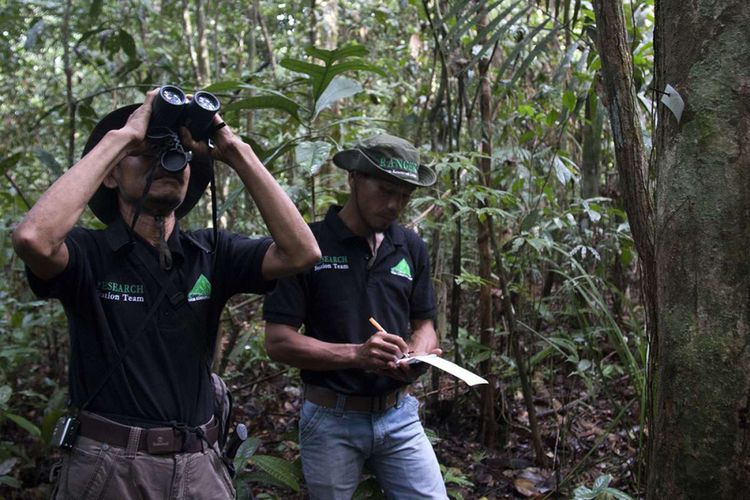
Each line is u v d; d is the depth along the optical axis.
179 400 1.71
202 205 5.42
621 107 2.03
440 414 3.90
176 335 1.74
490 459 3.52
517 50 2.91
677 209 1.56
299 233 1.82
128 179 1.73
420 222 3.60
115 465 1.64
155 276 1.73
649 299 2.06
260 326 3.97
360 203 2.29
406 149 2.28
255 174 1.79
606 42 2.04
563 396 3.82
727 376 1.48
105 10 5.93
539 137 4.07
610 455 3.42
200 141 1.77
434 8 3.41
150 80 4.31
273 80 4.69
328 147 2.66
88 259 1.69
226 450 1.89
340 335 2.30
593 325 4.14
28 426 2.97
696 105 1.54
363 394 2.26
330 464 2.27
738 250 1.48
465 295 4.71
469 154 3.33
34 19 4.38
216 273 1.87
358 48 2.76
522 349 3.93
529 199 3.83
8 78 6.25
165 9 6.13
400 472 2.31
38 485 3.34
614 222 4.03
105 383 1.67
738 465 1.47
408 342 2.47
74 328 1.71
